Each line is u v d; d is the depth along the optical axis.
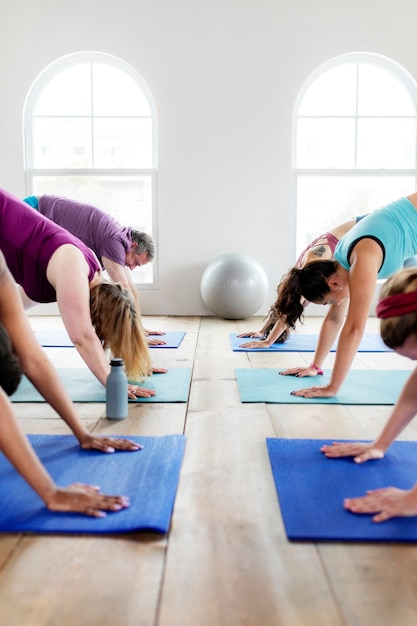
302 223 6.34
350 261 2.33
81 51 6.04
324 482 1.58
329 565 1.19
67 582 1.12
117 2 5.97
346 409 2.38
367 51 6.02
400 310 1.18
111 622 1.00
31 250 2.22
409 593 1.09
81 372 3.06
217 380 2.93
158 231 6.23
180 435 1.99
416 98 6.16
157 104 6.08
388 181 6.28
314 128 6.25
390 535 1.29
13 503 1.43
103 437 1.86
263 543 1.28
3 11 6.00
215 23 6.00
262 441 1.97
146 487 1.54
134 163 6.29
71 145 6.28
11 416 1.29
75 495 1.41
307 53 6.03
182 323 5.53
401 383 2.86
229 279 5.61
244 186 6.16
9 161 6.20
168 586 1.11
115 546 1.26
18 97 6.11
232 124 6.10
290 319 2.61
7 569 1.17
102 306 2.42
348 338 2.40
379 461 1.74
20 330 1.54
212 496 1.52
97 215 4.01
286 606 1.05
